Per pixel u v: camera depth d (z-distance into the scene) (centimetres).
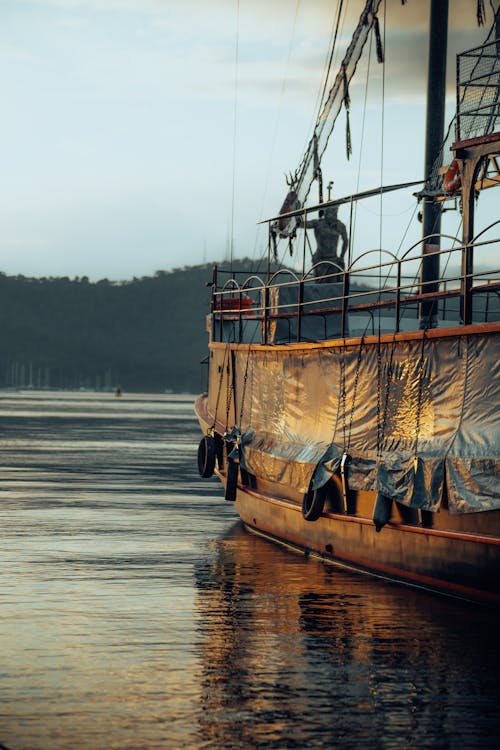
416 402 2128
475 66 2217
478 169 1992
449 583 2025
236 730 1309
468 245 1927
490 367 1923
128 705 1403
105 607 2044
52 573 2428
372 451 2281
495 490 1859
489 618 1947
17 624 1884
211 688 1490
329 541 2523
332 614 1989
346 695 1467
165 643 1752
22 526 3253
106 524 3328
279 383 2817
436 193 2545
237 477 3122
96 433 10144
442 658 1675
